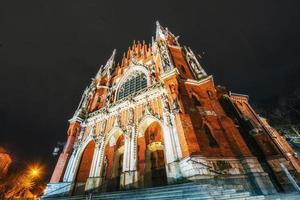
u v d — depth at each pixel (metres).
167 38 31.41
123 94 30.70
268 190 13.95
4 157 40.12
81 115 28.27
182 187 11.88
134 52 37.69
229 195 10.23
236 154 16.56
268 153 18.84
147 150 21.30
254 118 24.17
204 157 14.83
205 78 23.52
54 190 20.69
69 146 24.81
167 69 22.39
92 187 19.38
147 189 13.19
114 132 23.38
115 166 22.19
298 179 16.31
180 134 16.31
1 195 37.38
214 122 18.95
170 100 19.69
